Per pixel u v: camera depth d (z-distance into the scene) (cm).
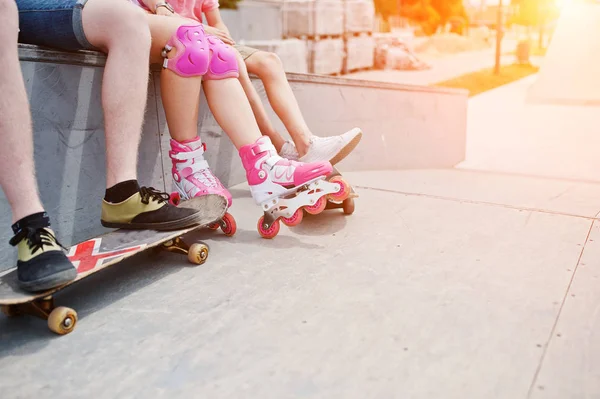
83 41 176
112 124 172
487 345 137
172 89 199
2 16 139
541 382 122
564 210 250
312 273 181
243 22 1126
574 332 142
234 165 293
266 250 201
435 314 153
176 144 212
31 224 144
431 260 190
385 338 141
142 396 121
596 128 782
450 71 1627
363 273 180
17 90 142
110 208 177
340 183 211
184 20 195
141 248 164
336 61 1364
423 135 482
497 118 905
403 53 1609
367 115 391
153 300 164
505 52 2527
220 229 224
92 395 121
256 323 150
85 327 150
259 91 291
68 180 197
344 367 129
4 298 137
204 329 148
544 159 574
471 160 580
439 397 118
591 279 174
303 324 149
